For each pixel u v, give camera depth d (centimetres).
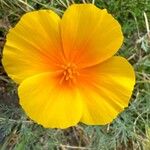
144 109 12
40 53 10
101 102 10
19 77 10
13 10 12
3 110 12
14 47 10
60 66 10
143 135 13
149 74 12
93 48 10
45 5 12
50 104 10
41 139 12
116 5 12
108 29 10
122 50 12
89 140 12
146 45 12
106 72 10
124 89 10
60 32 10
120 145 13
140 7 12
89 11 10
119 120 12
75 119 10
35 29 10
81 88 10
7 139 12
